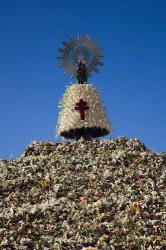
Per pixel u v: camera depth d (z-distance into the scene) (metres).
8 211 27.09
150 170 32.31
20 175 32.28
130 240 24.17
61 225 25.61
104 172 31.89
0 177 32.12
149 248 23.53
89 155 34.75
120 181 30.70
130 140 36.88
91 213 26.78
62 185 30.28
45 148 36.31
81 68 41.47
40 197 29.12
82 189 29.98
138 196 28.73
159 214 26.55
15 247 23.28
